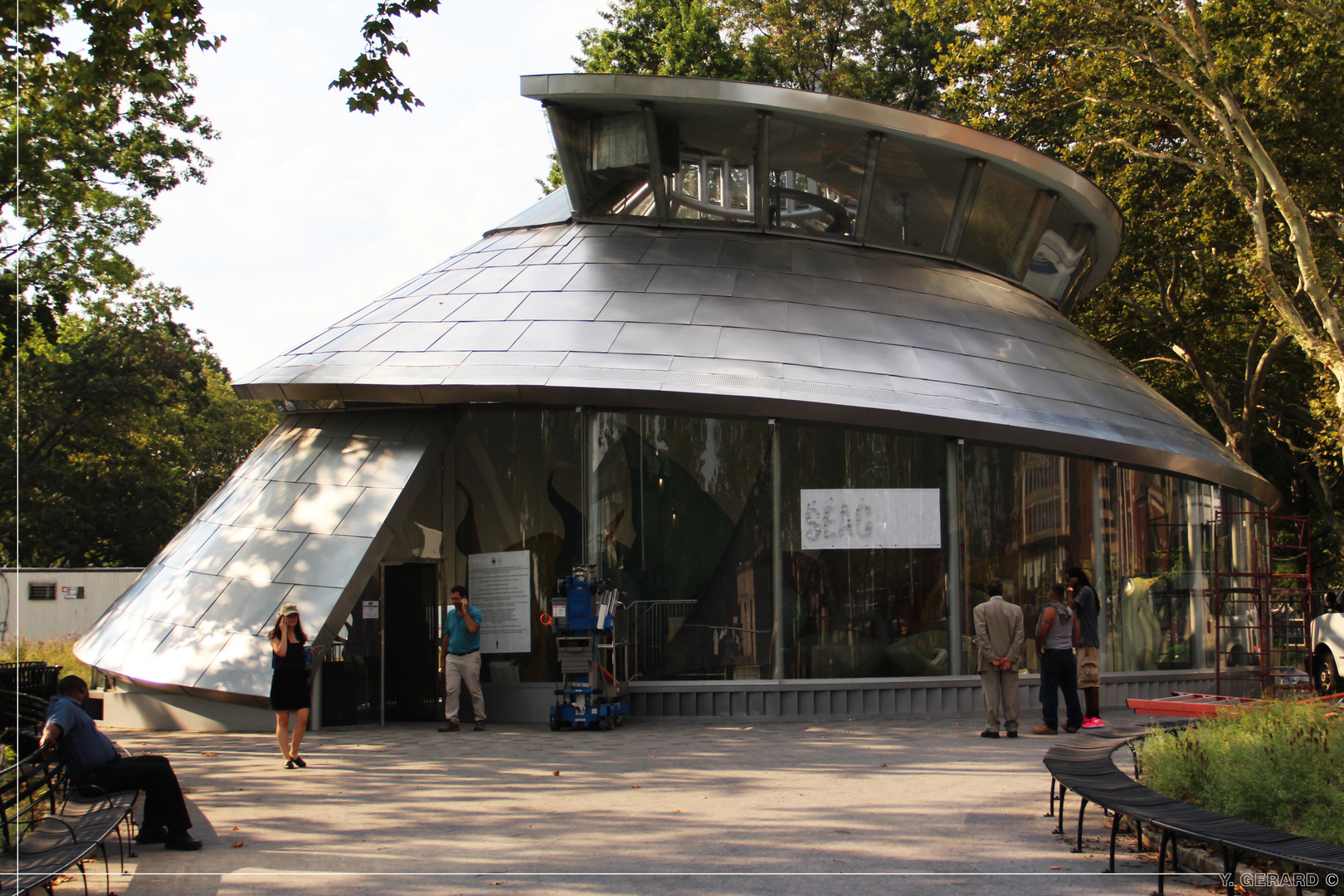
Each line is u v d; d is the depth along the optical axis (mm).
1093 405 18516
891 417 16453
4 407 47250
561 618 15062
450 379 16344
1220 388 37062
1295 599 26891
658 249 19406
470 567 16984
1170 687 18594
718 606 16391
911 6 27688
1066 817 8516
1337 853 5500
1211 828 6035
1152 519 18797
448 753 12547
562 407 16797
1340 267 28984
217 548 16500
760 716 16156
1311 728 8055
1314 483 40875
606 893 6430
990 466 17297
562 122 19844
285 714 11562
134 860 7344
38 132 23844
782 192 20109
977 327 19188
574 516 16594
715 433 16656
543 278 18734
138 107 26672
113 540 52562
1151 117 28500
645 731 14742
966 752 12219
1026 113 28312
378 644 16156
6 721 12000
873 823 8320
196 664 15031
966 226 20859
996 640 13625
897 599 16734
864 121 19047
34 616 31500
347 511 16078
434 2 13797
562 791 9852
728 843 7672
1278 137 26109
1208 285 34125
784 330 17469
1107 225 22828
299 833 8164
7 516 47688
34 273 26812
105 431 53000
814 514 16609
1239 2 25375
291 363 17781
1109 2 24672
